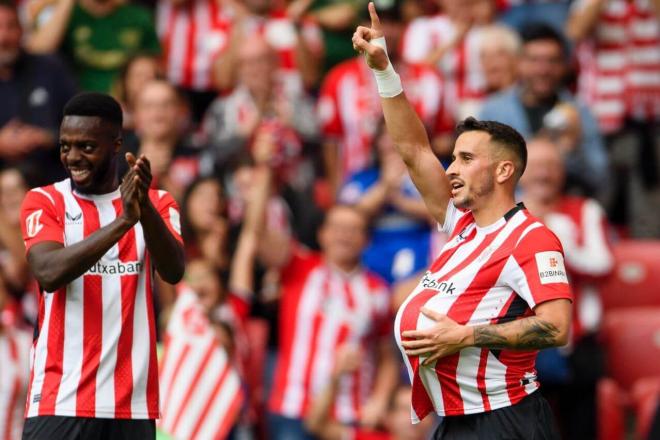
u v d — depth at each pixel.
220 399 30.17
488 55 38.41
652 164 40.22
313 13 41.75
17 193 34.25
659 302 36.25
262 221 34.41
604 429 33.22
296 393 32.91
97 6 40.03
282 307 33.75
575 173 35.81
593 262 33.28
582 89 40.72
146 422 20.81
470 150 20.81
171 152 36.22
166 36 41.00
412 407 21.22
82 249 19.31
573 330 33.12
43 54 38.06
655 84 40.34
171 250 19.95
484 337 19.84
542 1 41.88
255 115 37.00
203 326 30.53
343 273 33.81
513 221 20.67
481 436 20.72
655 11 39.19
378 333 33.66
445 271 20.88
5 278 33.34
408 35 41.19
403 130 21.94
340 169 38.44
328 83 38.84
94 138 20.12
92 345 20.44
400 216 35.56
